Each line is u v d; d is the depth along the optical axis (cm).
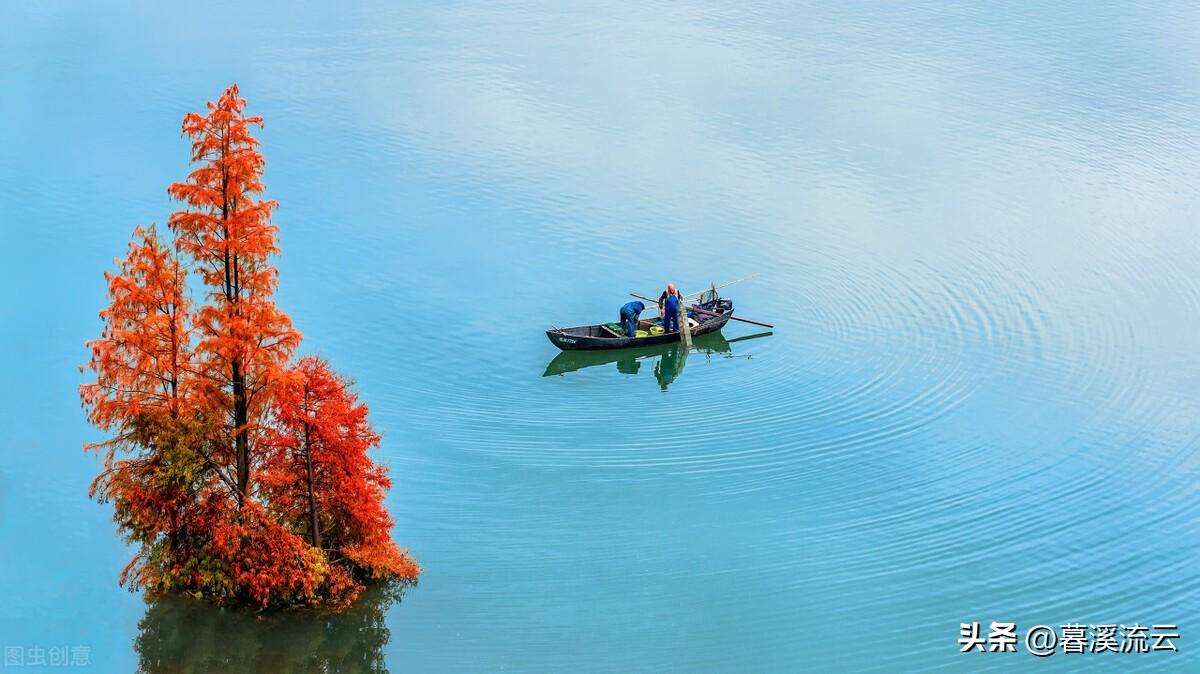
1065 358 7894
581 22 14388
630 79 12519
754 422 7156
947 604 5547
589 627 5325
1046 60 13325
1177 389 7538
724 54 13375
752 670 5050
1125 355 7938
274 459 5366
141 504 5200
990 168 10669
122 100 11431
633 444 6900
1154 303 8606
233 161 5072
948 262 9125
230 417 5412
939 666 5106
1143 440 6988
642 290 8631
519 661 5081
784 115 11719
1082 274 8981
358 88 12031
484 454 6750
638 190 10088
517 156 10606
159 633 5184
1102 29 14462
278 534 5228
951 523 6194
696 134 11231
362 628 5269
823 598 5575
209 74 12244
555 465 6669
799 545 5991
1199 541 6066
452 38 13675
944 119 11675
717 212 9781
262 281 5234
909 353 7956
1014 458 6812
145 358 5112
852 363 7844
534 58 13075
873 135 11312
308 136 10869
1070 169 10638
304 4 14875
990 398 7438
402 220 9419
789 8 15162
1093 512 6312
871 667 5106
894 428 7100
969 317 8400
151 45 13138
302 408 5291
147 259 5122
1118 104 12050
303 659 5100
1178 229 9644
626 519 6169
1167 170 10606
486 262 8869
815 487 6500
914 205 10006
